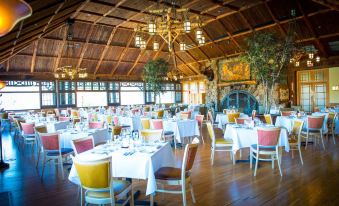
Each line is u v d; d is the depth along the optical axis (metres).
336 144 8.16
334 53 13.22
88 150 4.18
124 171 3.59
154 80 14.36
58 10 6.49
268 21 13.34
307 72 14.50
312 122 7.63
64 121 9.42
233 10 13.04
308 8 11.66
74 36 14.62
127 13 12.77
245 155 7.07
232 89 17.61
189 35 16.70
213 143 6.23
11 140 10.59
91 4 11.44
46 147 5.51
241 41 15.31
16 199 4.34
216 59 18.25
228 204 3.97
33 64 15.37
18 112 15.11
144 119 8.48
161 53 18.59
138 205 4.01
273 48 8.31
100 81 18.45
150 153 3.77
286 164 6.08
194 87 21.45
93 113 12.12
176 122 8.11
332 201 3.97
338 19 11.59
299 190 4.45
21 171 5.99
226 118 10.48
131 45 16.89
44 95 16.67
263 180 5.01
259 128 5.31
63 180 5.30
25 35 7.43
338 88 13.27
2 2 1.47
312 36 12.83
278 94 14.63
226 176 5.31
